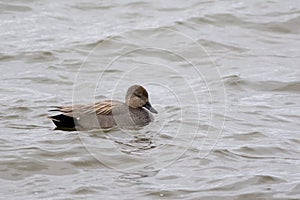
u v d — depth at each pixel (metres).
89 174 13.37
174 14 24.66
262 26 23.80
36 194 12.44
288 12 24.80
